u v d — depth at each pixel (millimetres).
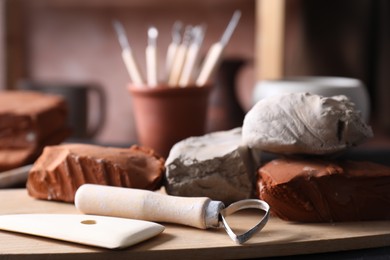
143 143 1001
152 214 688
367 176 700
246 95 1658
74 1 1704
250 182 754
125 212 694
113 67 1716
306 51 1594
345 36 1576
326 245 658
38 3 1718
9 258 617
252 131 735
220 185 750
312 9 1578
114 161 753
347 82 1139
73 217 682
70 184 765
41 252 620
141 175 755
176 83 993
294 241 651
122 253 625
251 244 642
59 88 1429
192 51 1001
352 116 721
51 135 1006
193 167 747
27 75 1748
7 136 950
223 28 1638
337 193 699
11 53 1668
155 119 974
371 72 1579
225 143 786
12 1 1650
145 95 966
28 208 758
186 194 753
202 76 1002
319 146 720
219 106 1437
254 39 1621
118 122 1726
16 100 1042
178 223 690
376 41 1566
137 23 1686
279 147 726
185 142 796
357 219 712
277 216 714
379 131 1542
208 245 641
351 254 660
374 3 1555
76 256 620
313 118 720
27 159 935
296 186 694
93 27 1709
